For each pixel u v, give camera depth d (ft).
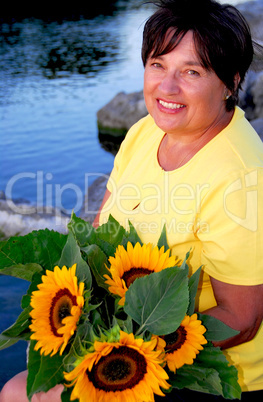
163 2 4.90
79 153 20.59
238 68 4.99
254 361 5.22
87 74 32.86
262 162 5.00
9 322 9.14
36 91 29.17
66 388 4.35
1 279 10.36
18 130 23.00
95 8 65.00
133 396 4.12
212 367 4.70
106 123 22.47
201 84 4.90
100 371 4.14
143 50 5.22
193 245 5.22
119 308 4.66
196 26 4.71
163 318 4.37
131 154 6.37
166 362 4.55
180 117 5.08
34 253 4.99
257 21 31.30
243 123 5.35
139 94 22.84
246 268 4.80
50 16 59.26
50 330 4.33
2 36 47.21
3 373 8.25
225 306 4.98
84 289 4.59
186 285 4.39
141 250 4.86
